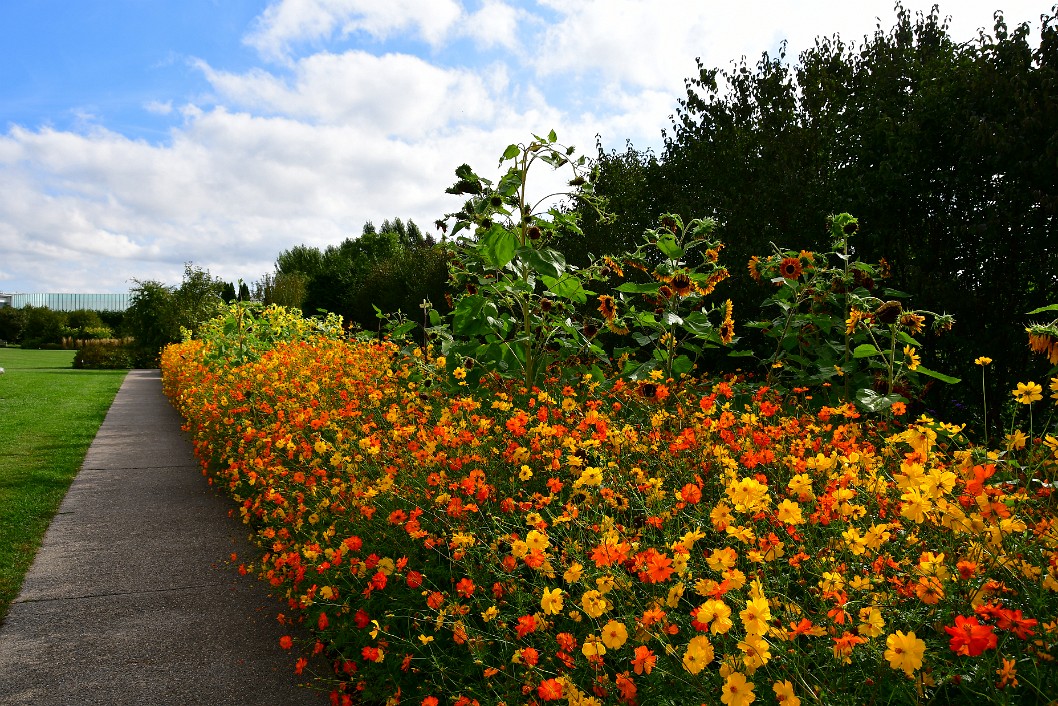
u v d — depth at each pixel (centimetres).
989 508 189
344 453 390
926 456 215
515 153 502
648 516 243
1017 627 144
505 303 520
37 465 634
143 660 282
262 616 321
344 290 2958
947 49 591
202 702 252
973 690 153
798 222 618
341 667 265
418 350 544
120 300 5916
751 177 696
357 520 311
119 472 613
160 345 2153
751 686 142
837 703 155
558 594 187
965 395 520
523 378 496
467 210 508
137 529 449
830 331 496
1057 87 470
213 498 524
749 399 445
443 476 308
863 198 527
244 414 556
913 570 179
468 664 216
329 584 281
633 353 591
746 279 611
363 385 535
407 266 2050
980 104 501
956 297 488
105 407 1089
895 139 519
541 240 519
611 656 190
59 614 326
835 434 312
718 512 196
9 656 288
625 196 913
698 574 215
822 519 213
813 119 705
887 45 666
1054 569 169
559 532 249
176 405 1024
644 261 597
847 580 184
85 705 252
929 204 521
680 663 175
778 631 153
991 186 501
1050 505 217
